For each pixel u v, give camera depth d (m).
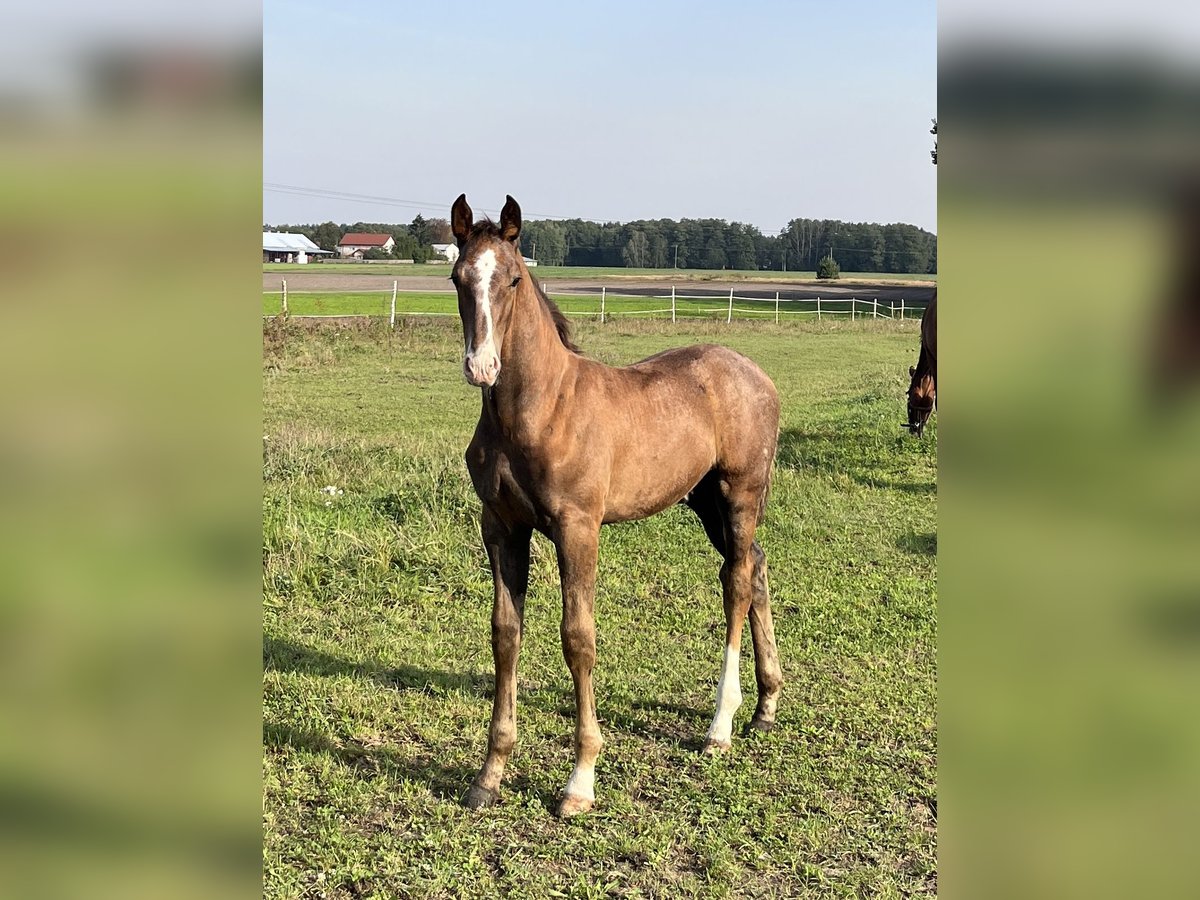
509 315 3.50
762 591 4.57
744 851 3.50
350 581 6.05
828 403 14.02
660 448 4.14
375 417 12.27
